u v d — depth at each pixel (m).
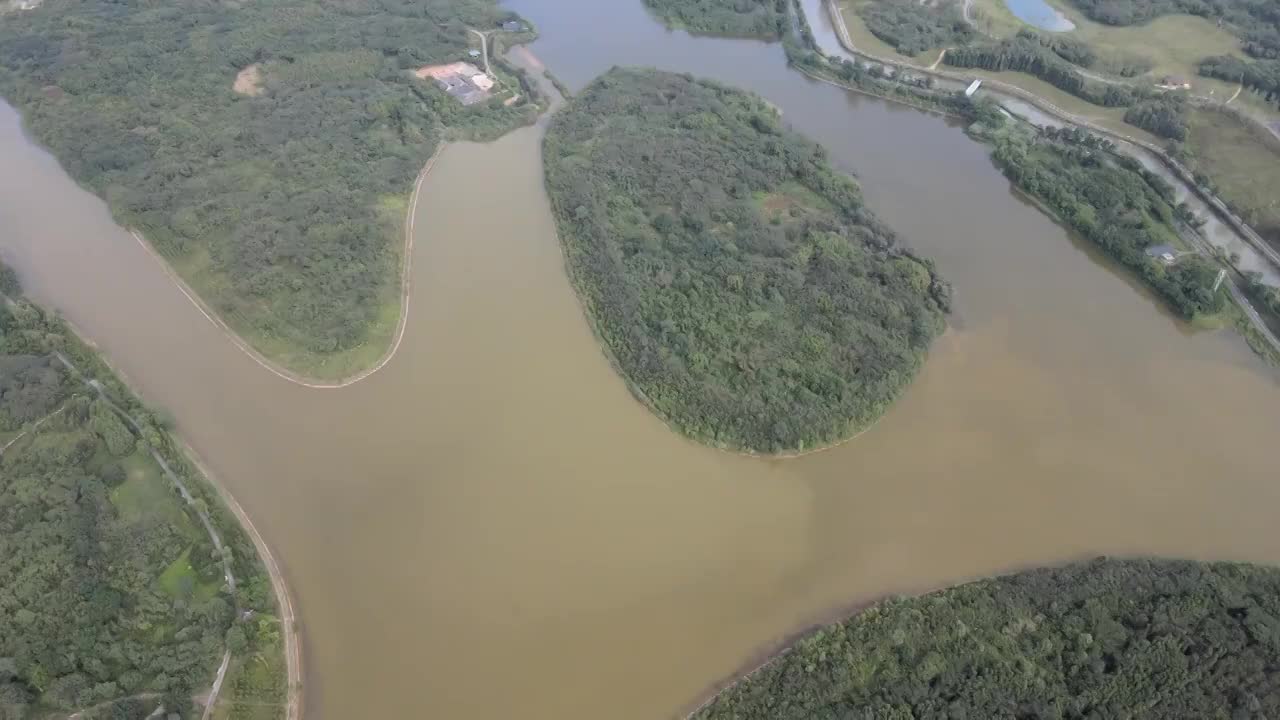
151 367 116.19
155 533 91.56
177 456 100.88
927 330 116.81
